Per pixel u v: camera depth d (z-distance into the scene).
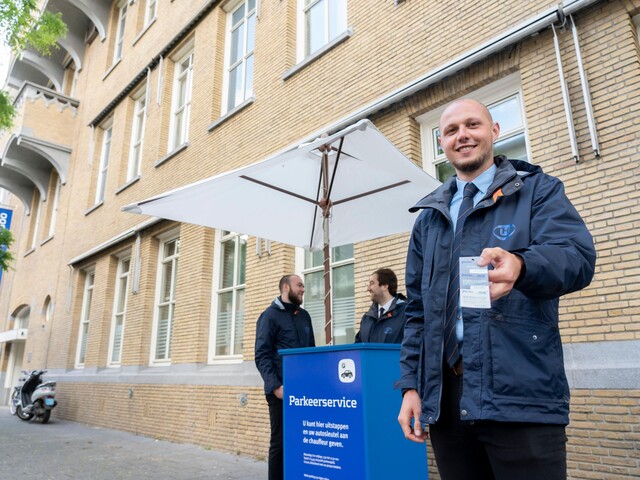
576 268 1.41
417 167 4.02
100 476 5.93
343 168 4.18
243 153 8.74
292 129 7.80
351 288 6.59
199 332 8.77
